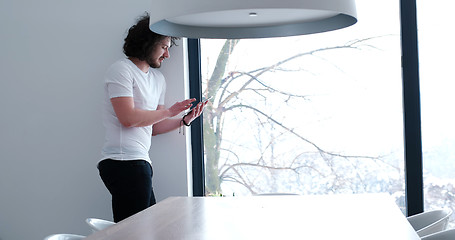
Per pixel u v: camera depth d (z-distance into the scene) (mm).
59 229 5297
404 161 5148
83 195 5250
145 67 4523
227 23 3176
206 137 5387
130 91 4305
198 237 2555
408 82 5066
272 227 2781
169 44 4574
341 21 3006
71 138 5246
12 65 5281
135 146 4410
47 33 5238
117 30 5152
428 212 3613
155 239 2525
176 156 5129
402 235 2547
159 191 5152
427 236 2908
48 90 5254
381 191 5199
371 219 2945
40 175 5289
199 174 5355
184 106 4359
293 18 3090
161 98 4980
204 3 2508
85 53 5199
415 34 5043
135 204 4371
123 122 4254
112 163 4379
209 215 3156
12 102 5297
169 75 5113
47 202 5293
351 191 5238
